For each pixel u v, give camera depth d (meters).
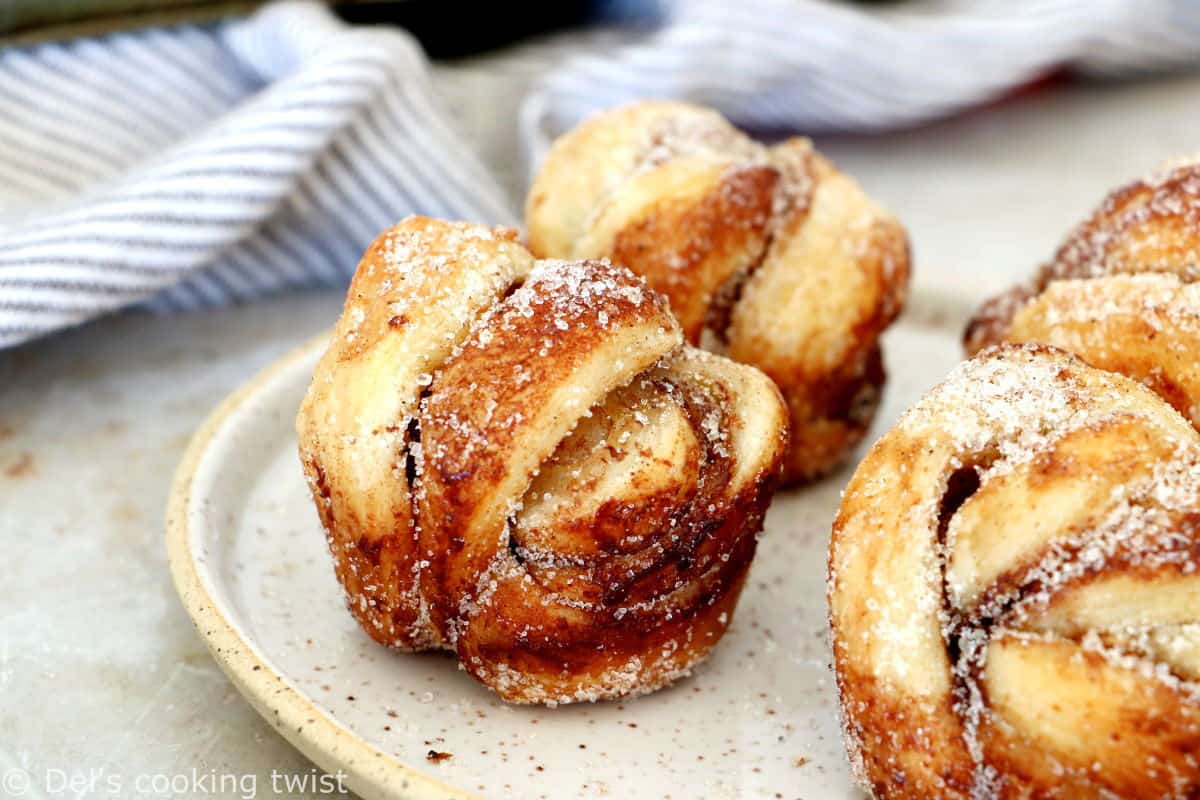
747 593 0.36
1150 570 0.28
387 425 0.31
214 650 0.31
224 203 0.41
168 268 0.41
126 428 0.41
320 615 0.34
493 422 0.31
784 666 0.34
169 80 0.48
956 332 0.44
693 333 0.37
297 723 0.30
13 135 0.46
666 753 0.32
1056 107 0.64
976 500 0.30
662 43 0.51
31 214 0.42
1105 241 0.36
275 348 0.44
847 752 0.31
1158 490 0.29
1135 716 0.28
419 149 0.45
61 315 0.40
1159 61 0.63
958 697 0.29
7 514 0.38
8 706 0.33
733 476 0.32
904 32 0.54
